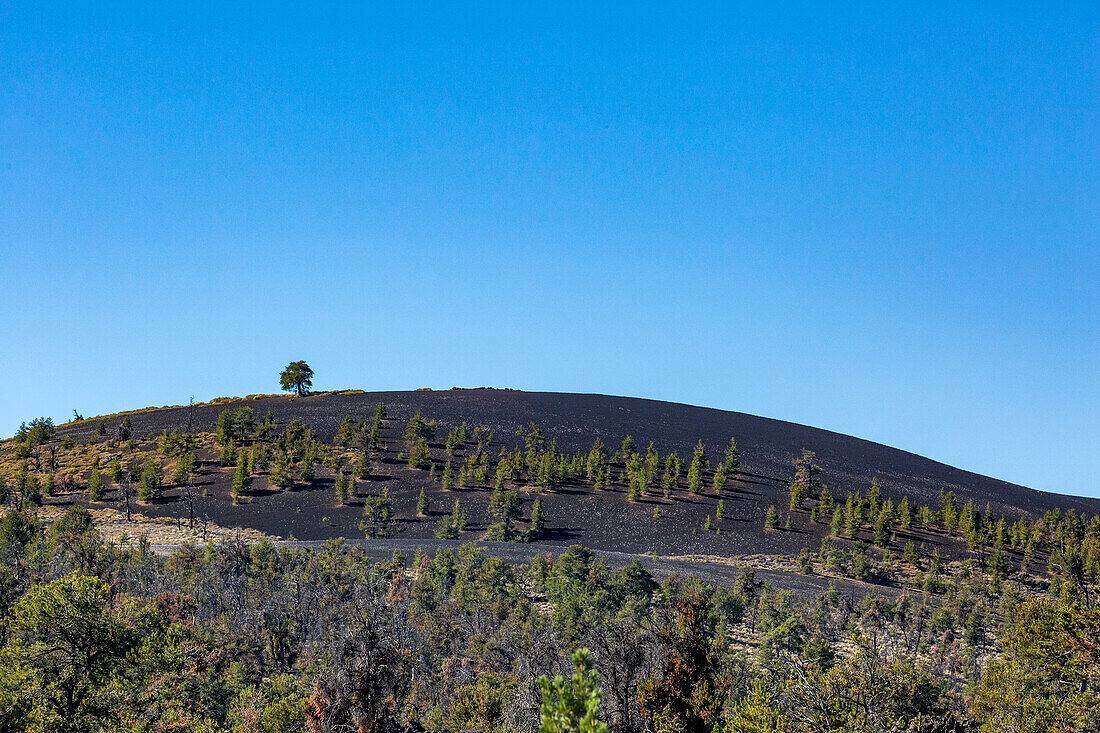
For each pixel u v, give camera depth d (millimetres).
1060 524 138000
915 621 86312
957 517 145000
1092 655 36500
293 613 67438
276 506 133875
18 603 30219
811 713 26016
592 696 12219
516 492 134125
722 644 31328
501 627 70188
